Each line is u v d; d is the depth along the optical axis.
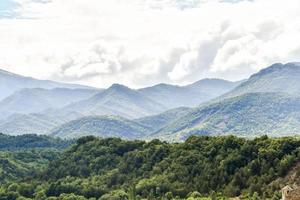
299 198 190.88
